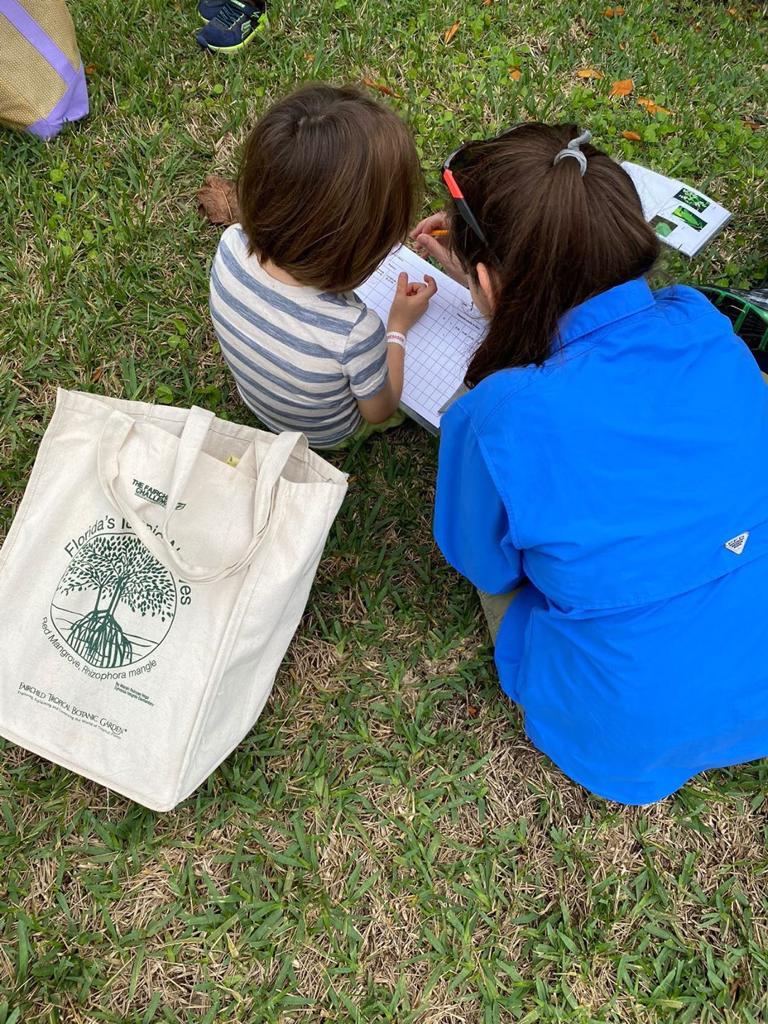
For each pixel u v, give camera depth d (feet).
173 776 5.11
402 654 6.37
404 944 5.52
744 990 5.49
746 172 8.41
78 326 7.24
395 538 6.77
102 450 4.80
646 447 4.07
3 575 5.11
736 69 9.10
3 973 5.30
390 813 5.87
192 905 5.54
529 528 4.22
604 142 8.43
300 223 4.62
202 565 5.00
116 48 8.58
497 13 9.04
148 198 7.83
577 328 4.16
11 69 7.47
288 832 5.77
